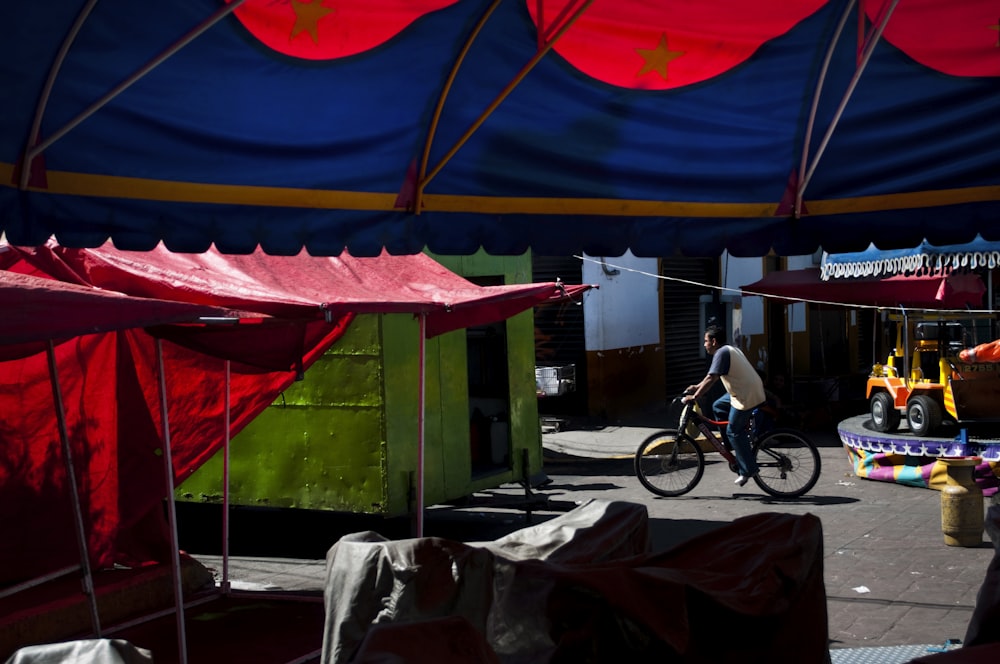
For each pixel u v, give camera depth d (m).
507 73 4.19
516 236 4.63
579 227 4.71
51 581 7.16
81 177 3.69
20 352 5.45
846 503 10.90
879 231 4.91
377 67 3.95
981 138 4.62
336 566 2.92
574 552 3.04
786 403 18.73
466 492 10.60
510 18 3.91
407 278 7.96
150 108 3.73
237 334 5.98
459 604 2.70
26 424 7.23
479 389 11.59
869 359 25.86
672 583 2.60
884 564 8.30
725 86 4.38
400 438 9.84
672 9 3.91
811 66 4.34
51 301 4.06
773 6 3.93
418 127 4.30
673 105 4.46
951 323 13.05
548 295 8.02
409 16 3.74
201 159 3.95
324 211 4.29
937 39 4.17
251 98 3.88
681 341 20.66
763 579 2.82
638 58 4.16
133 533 7.72
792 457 11.43
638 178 4.73
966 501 8.80
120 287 6.55
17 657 2.06
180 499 10.42
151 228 3.88
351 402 9.79
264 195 4.14
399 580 2.74
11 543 7.17
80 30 3.33
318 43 3.76
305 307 6.30
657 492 11.72
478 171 4.53
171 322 4.38
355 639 2.79
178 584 5.64
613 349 18.53
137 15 3.38
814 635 2.99
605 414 18.30
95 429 7.27
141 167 3.83
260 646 6.59
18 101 3.40
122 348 7.13
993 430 11.83
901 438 11.89
